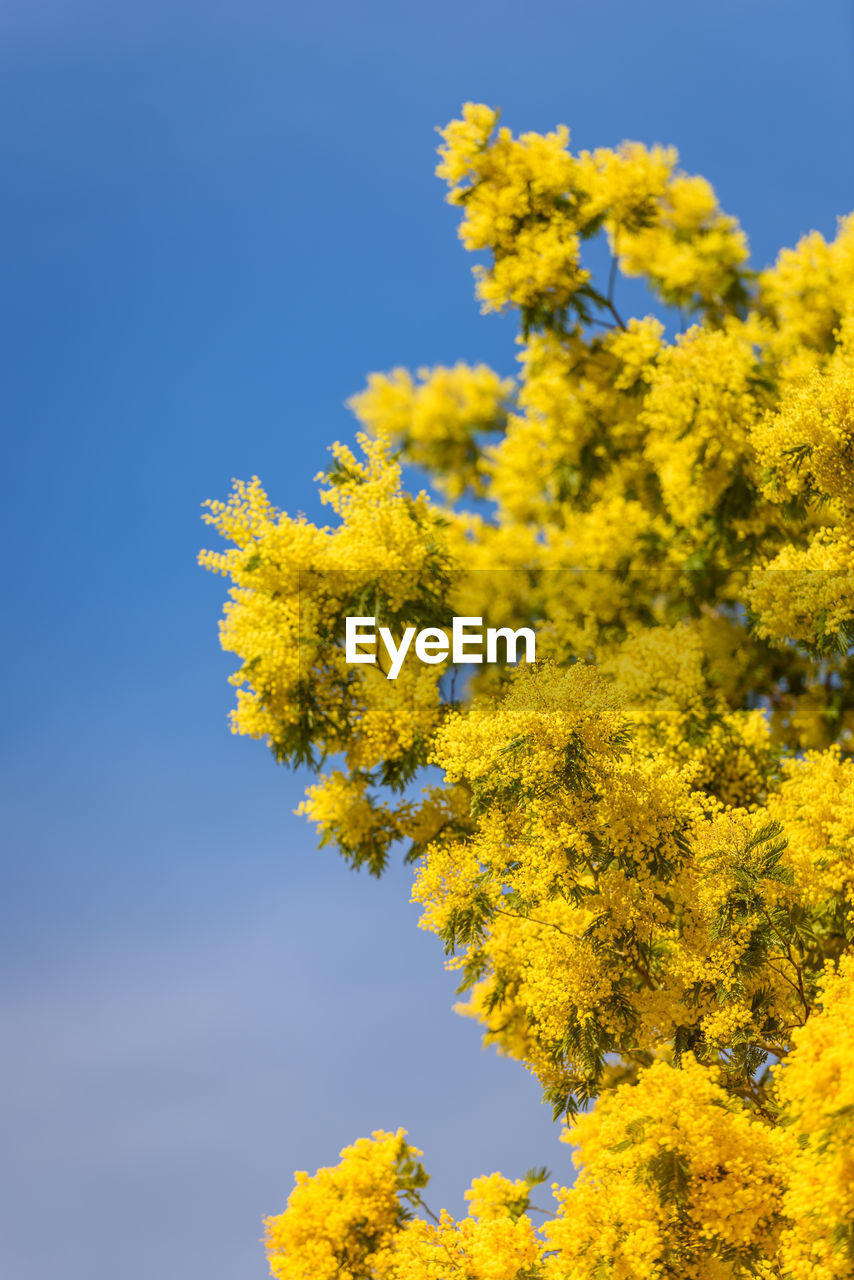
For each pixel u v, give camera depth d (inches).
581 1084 229.0
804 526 323.3
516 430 381.4
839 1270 141.9
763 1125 181.9
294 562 275.1
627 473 372.8
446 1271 200.4
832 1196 141.1
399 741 284.0
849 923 218.4
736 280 365.1
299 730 281.9
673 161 353.7
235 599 281.6
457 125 343.6
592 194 349.4
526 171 342.6
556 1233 176.2
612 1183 176.9
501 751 196.2
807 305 344.8
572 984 203.6
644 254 367.2
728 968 197.0
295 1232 235.6
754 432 265.1
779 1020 204.4
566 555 354.6
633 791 196.2
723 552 346.3
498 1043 291.9
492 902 230.2
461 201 348.8
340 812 293.3
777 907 200.5
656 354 343.0
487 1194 222.4
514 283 345.4
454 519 367.2
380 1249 231.9
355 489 293.3
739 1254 165.2
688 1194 166.6
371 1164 245.4
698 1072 179.8
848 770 233.8
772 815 239.9
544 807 197.0
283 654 272.7
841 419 239.1
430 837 291.0
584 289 348.2
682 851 194.5
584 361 365.1
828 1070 145.3
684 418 323.0
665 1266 168.2
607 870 200.4
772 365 338.3
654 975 216.2
